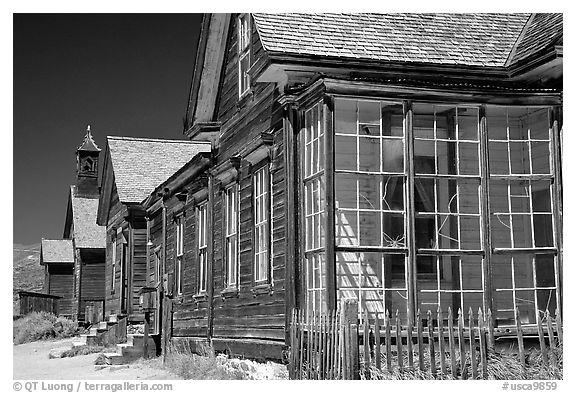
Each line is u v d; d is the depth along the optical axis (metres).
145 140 32.41
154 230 26.64
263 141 14.28
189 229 20.80
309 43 13.48
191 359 17.03
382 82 12.49
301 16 14.02
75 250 42.53
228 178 17.09
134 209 28.75
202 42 18.17
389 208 14.49
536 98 13.30
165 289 18.73
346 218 13.97
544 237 14.84
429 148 15.09
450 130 15.09
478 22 15.36
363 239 14.02
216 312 17.61
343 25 14.11
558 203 13.26
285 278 13.23
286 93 13.16
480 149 13.21
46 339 33.06
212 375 15.16
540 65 13.75
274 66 13.23
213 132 18.97
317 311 12.84
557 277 13.12
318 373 11.41
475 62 14.26
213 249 18.11
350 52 13.51
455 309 14.62
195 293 19.53
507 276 14.96
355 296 13.67
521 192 15.16
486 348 11.67
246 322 15.41
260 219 15.11
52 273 47.81
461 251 12.85
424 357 12.02
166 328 18.44
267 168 14.52
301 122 13.27
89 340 24.73
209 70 18.53
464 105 13.09
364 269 13.93
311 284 13.23
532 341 12.81
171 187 22.88
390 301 14.00
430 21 14.96
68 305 47.62
